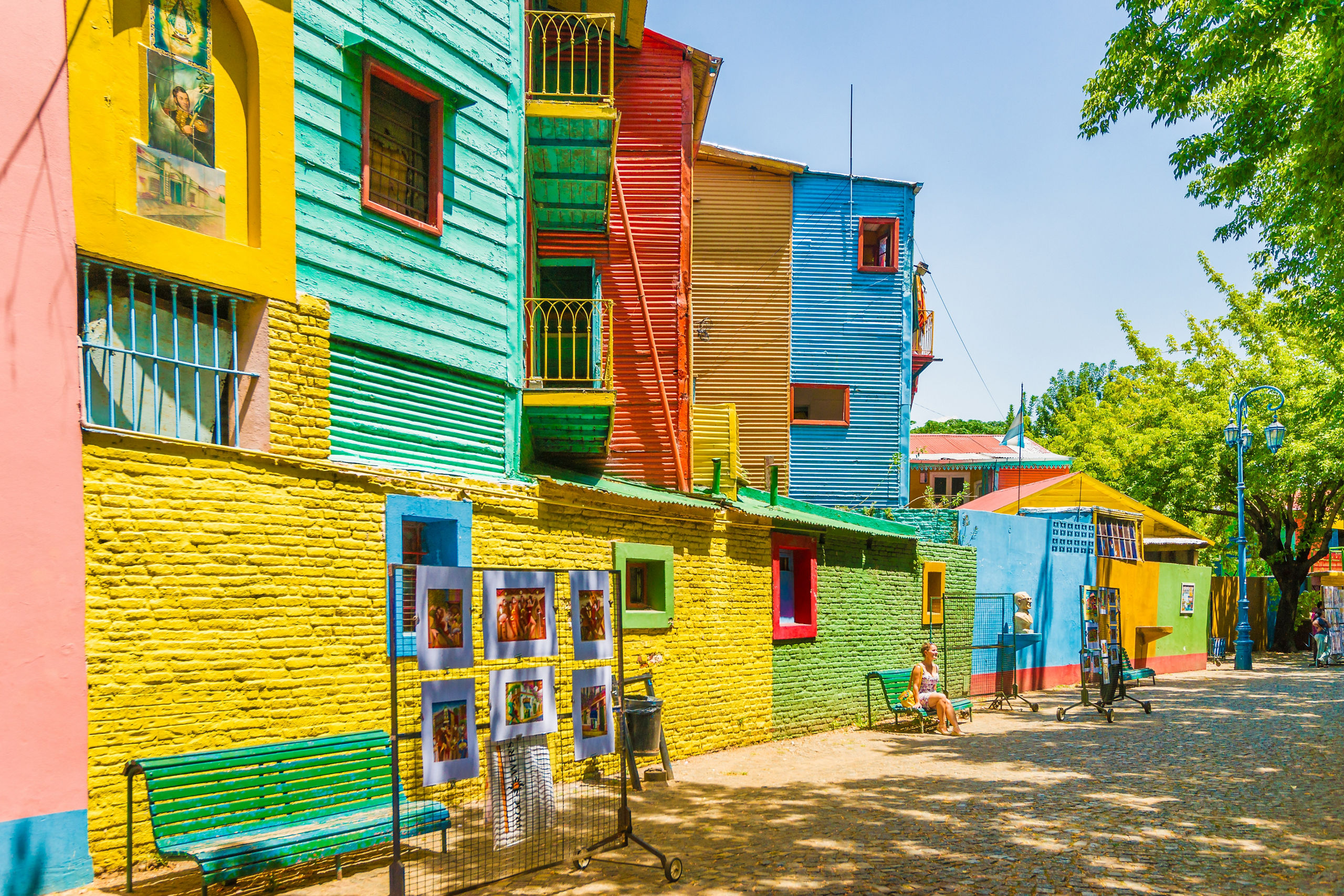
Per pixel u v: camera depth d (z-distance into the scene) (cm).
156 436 594
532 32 1067
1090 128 1323
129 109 608
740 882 609
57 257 556
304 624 672
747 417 2036
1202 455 3142
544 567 909
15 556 521
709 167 2086
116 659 563
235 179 670
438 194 839
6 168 537
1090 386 7556
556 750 914
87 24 583
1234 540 3497
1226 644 3125
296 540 672
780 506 1412
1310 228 1383
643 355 1308
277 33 693
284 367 684
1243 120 1277
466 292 873
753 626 1238
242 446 668
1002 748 1206
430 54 834
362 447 753
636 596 1055
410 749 734
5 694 511
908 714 1498
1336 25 1033
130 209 607
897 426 2114
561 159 1093
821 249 2122
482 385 896
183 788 550
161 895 528
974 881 610
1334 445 2839
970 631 1811
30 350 538
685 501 1102
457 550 805
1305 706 1692
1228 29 1156
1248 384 3105
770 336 2064
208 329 666
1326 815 812
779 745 1232
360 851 650
